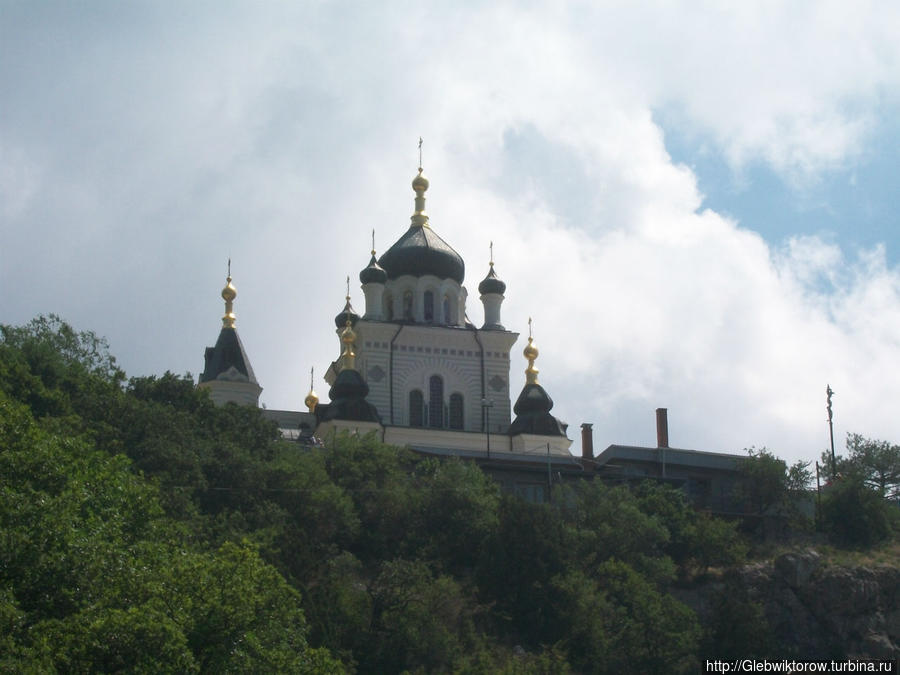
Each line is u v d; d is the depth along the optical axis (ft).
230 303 455.63
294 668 189.98
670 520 349.82
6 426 212.02
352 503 323.37
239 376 438.81
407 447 385.50
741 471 385.70
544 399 439.63
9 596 178.29
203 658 182.39
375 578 295.48
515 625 294.87
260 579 193.36
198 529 269.03
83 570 187.32
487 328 458.09
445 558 318.04
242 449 327.88
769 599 333.42
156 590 182.70
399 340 443.73
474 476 344.90
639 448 394.73
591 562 321.93
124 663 169.58
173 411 327.47
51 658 168.14
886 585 336.49
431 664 271.49
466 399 443.73
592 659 286.66
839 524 371.15
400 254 460.55
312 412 459.32
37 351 325.42
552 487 366.43
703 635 303.89
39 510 191.62
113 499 213.05
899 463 426.92
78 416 297.94
